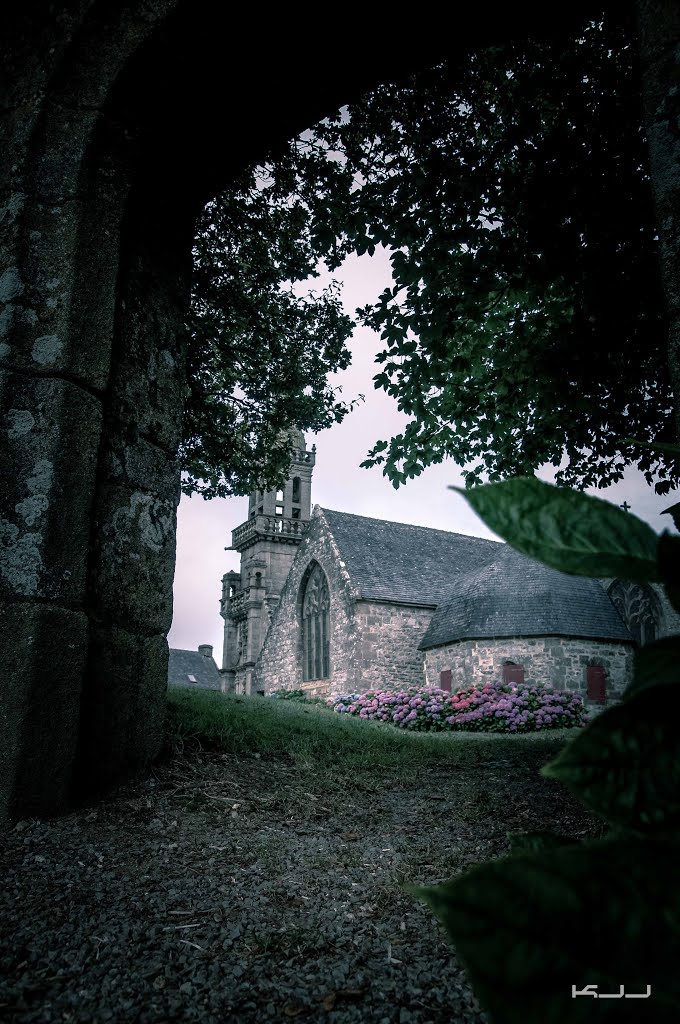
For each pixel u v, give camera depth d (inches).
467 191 256.4
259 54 176.1
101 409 166.1
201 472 380.5
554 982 11.1
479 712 704.4
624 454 336.5
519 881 12.1
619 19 224.2
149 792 165.9
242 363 357.7
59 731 146.1
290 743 247.8
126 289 186.5
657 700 17.2
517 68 253.0
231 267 317.1
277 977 86.7
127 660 175.2
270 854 136.5
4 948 90.8
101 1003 79.1
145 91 170.4
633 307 265.9
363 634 950.4
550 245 256.8
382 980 86.1
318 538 1114.7
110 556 173.3
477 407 321.7
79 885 112.5
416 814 180.9
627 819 16.6
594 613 871.1
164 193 198.8
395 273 275.3
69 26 164.9
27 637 143.3
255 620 1503.4
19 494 151.3
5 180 163.8
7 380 153.6
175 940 95.5
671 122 107.3
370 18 173.2
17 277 157.2
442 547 1191.6
